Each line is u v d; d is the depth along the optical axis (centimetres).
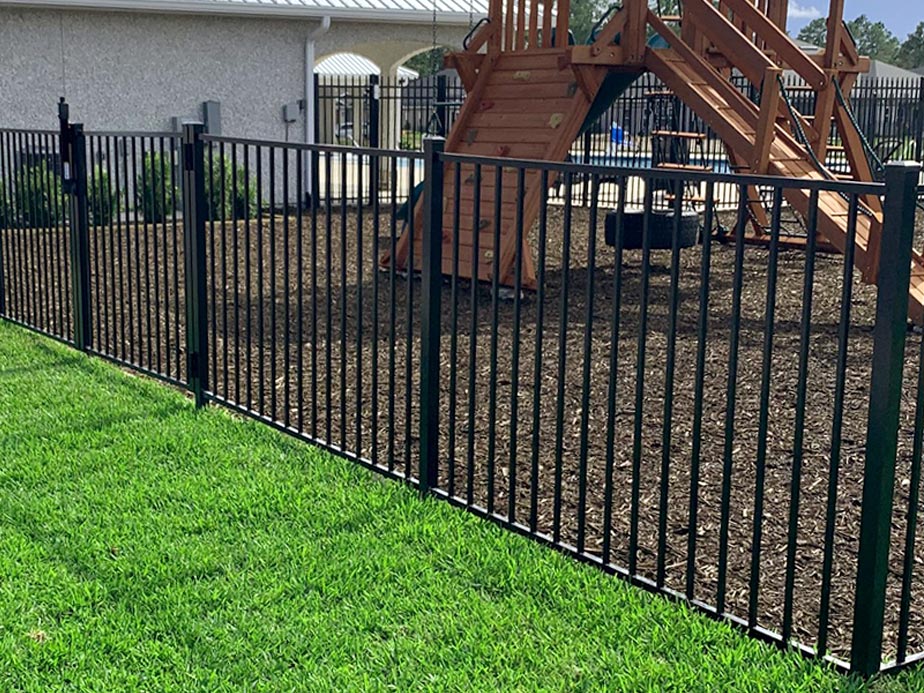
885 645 351
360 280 506
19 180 816
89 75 1581
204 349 614
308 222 1499
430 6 1867
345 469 507
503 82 1092
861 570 316
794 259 1229
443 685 322
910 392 660
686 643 341
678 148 1554
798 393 332
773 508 463
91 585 388
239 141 562
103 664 336
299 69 1770
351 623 362
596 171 387
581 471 400
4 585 388
